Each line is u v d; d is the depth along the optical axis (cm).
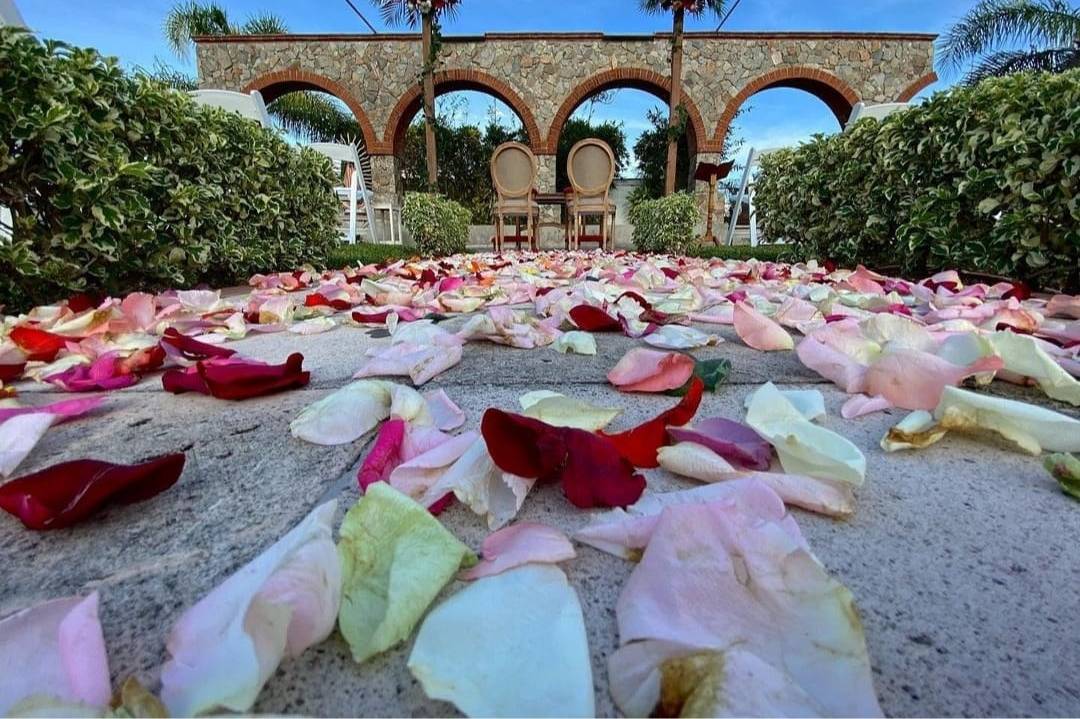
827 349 118
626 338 165
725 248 660
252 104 548
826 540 63
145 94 263
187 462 85
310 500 73
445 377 126
